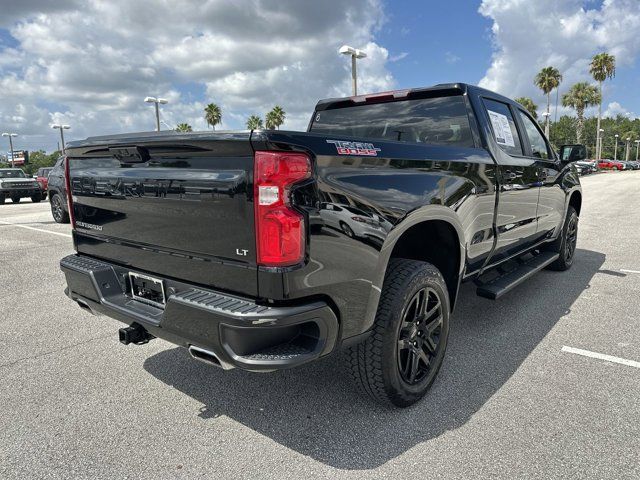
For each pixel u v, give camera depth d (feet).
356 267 7.39
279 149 6.43
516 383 9.95
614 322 13.46
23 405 9.41
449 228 9.96
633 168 186.39
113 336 13.12
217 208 7.01
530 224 14.37
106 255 9.66
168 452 7.86
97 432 8.46
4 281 19.30
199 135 6.89
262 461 7.57
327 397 9.53
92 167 9.47
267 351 6.83
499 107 12.97
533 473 7.11
